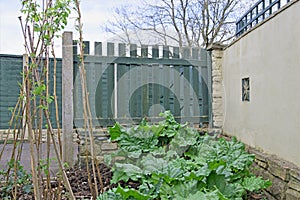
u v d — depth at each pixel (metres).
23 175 2.70
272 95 3.24
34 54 1.95
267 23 3.34
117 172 2.87
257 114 3.64
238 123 4.28
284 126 2.97
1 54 6.45
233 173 2.84
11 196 2.62
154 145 3.56
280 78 3.05
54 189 2.75
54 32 2.06
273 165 2.93
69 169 3.81
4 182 2.77
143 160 2.98
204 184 2.44
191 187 2.39
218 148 3.18
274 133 3.20
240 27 4.98
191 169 2.86
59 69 6.22
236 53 4.36
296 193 2.48
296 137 2.73
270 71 3.29
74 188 3.06
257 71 3.64
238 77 4.27
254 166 3.43
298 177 2.47
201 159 3.06
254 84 3.73
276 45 3.14
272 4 3.41
